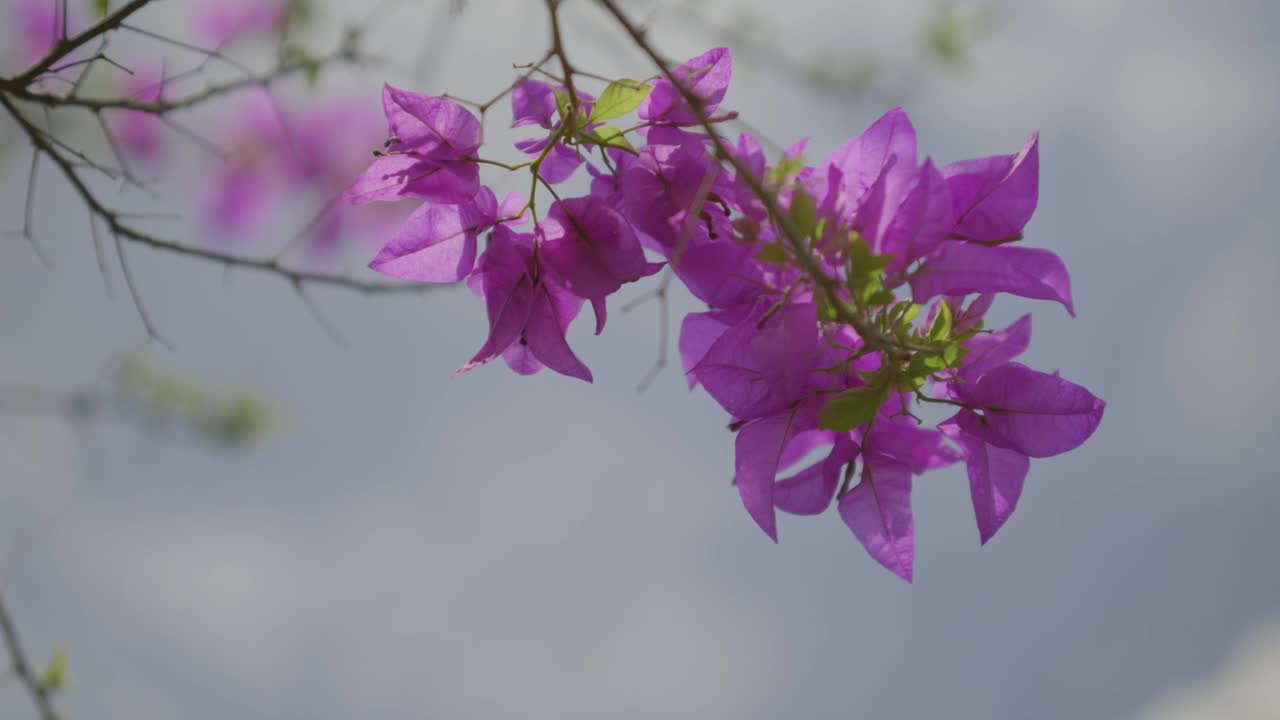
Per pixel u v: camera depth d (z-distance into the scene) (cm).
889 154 112
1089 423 113
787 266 113
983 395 114
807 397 113
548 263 115
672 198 114
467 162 115
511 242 115
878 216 111
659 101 114
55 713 143
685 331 116
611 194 116
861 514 114
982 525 114
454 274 116
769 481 113
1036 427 113
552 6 113
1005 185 114
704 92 114
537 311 115
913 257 111
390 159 115
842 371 113
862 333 110
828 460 115
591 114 114
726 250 113
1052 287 113
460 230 116
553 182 118
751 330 113
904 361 112
